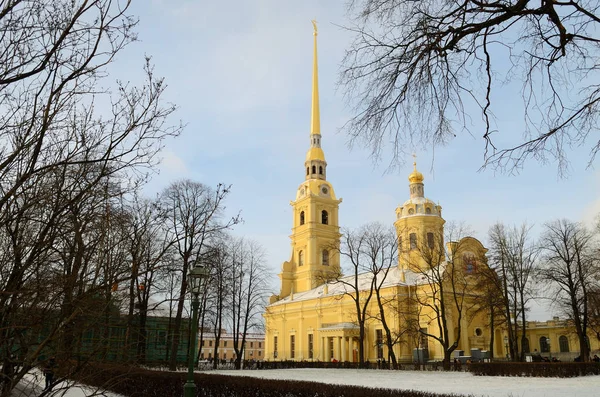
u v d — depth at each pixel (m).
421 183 69.94
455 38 7.03
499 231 44.50
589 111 7.54
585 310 39.84
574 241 39.97
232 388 16.70
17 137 5.66
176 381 18.80
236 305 53.31
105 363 6.13
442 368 43.06
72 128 6.03
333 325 62.81
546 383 26.19
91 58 5.61
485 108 7.66
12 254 5.65
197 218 33.38
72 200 5.61
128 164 6.34
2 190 5.64
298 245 81.25
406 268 61.41
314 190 81.12
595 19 6.69
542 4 6.81
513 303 45.50
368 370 43.88
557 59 7.44
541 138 7.74
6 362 5.28
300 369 49.09
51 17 5.50
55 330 5.38
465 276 52.47
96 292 6.07
